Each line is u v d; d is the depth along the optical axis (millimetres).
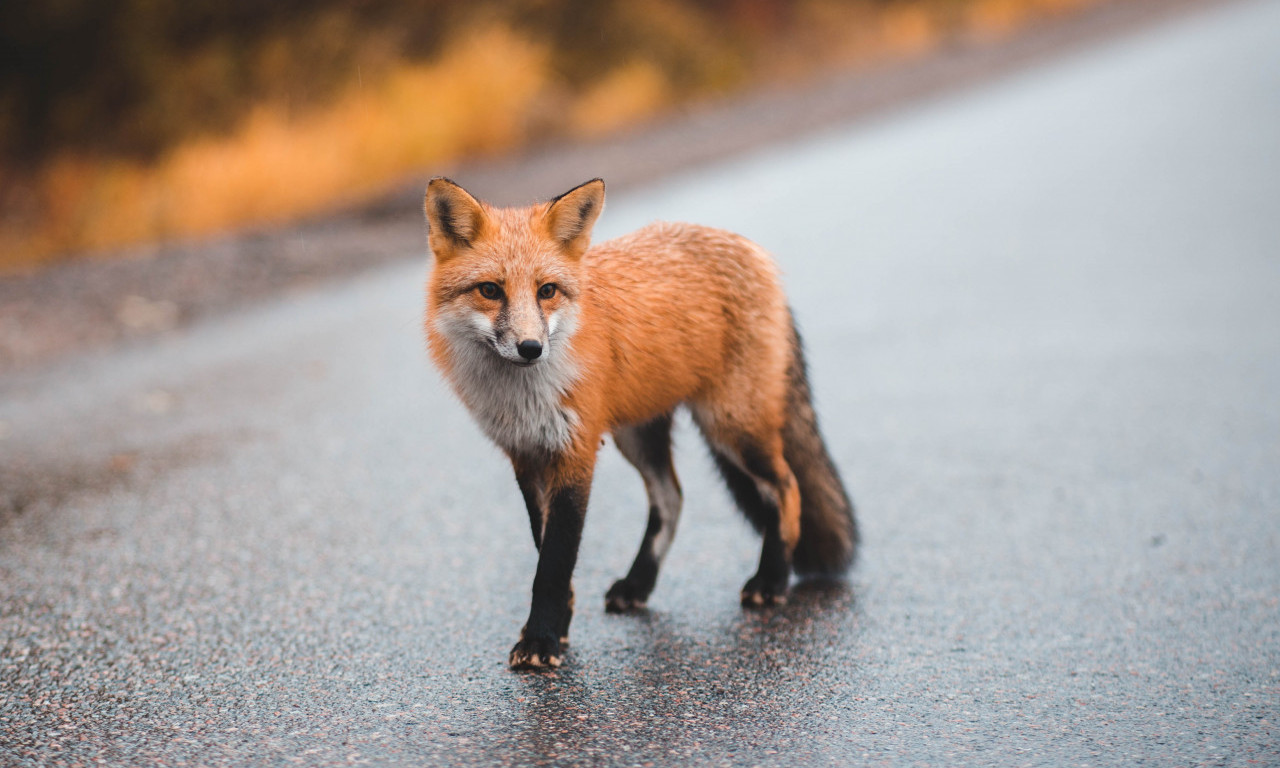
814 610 12867
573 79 58000
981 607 12695
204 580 13586
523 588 13422
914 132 49625
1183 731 9930
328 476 17312
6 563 14055
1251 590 12766
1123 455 17266
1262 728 9953
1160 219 33594
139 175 43000
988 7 83812
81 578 13609
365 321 26656
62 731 10125
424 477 17281
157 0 49250
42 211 42406
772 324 13781
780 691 10891
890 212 36125
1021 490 16141
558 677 11250
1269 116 47188
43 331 25750
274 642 11992
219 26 51312
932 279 28625
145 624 12406
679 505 13945
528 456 12539
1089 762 9453
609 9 61781
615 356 12570
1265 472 16266
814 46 71875
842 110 55250
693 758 9609
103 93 48062
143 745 9883
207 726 10227
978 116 52188
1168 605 12516
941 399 20297
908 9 78938
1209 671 11023
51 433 19297
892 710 10453
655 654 11789
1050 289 27281
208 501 16250
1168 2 92438
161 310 27703
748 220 34938
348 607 12875
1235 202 34969
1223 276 27453
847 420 19469
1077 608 12547
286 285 30141
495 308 11719
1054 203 36438
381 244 34031
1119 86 57094
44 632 12203
